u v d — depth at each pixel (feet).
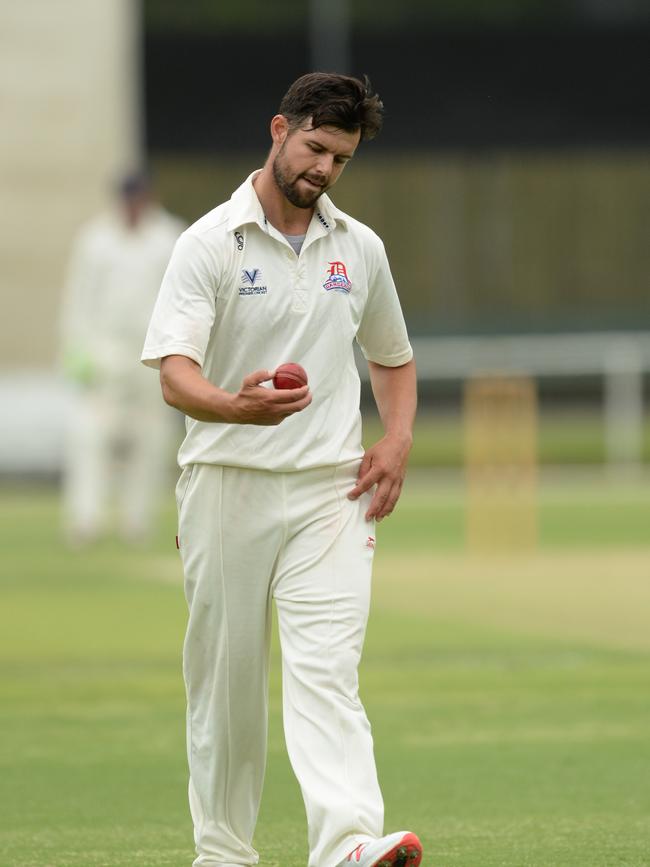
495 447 191.11
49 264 304.30
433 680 111.45
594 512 224.12
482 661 118.32
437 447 319.47
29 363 305.12
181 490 62.13
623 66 532.73
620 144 529.04
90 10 303.07
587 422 388.98
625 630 131.13
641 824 73.41
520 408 191.01
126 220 188.24
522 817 75.00
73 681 112.68
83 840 71.67
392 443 63.26
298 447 60.54
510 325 463.83
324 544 60.64
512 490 189.88
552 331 459.73
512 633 130.00
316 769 58.08
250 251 60.29
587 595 150.00
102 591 157.17
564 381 418.72
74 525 193.67
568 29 535.19
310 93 58.85
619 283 503.61
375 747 91.25
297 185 59.36
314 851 57.62
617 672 113.70
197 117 528.63
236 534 60.85
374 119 59.21
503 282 503.61
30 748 91.81
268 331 60.59
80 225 304.91
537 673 113.50
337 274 61.21
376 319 64.75
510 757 88.22
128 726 97.91
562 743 91.56
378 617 138.51
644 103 531.50
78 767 86.84
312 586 60.23
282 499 60.64
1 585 161.48
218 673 61.93
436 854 68.54
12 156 302.86
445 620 136.56
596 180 504.84
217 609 61.46
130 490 196.54
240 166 527.40
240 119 531.50
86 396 191.72
